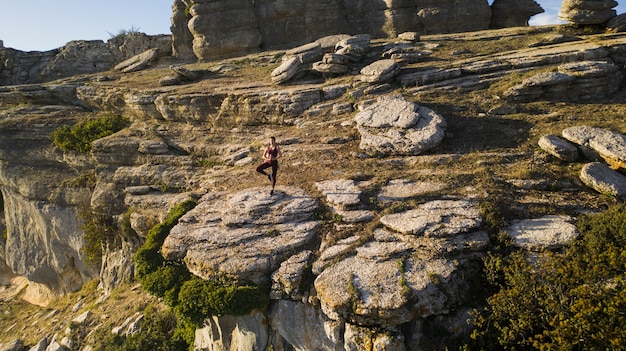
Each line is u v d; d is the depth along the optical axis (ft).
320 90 75.20
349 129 64.28
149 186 67.67
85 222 80.18
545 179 47.37
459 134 59.88
